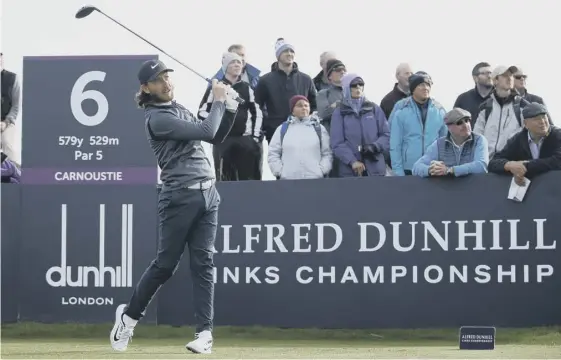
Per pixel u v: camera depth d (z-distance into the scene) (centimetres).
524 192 1483
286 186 1545
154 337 1503
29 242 1600
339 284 1532
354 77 1645
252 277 1552
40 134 1599
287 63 1723
